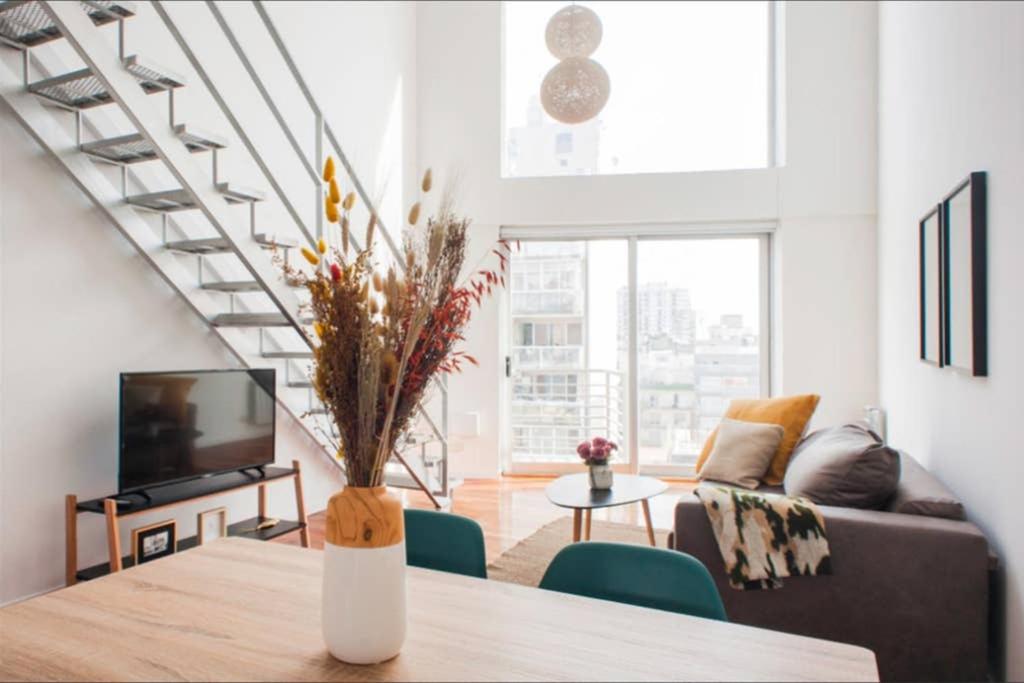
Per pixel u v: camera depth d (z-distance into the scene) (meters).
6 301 2.66
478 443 5.67
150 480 2.91
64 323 2.87
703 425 5.67
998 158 2.23
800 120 5.12
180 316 3.43
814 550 2.20
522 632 1.13
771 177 5.18
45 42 2.61
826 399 5.07
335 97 4.65
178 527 3.42
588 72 3.82
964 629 2.09
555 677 0.98
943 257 2.86
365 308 1.03
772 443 3.65
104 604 1.25
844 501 2.53
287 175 4.21
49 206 2.82
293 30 4.27
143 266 3.23
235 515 3.80
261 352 3.75
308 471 4.35
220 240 3.02
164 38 3.38
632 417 5.70
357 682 0.97
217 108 3.69
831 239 5.09
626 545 1.39
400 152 5.46
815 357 5.11
